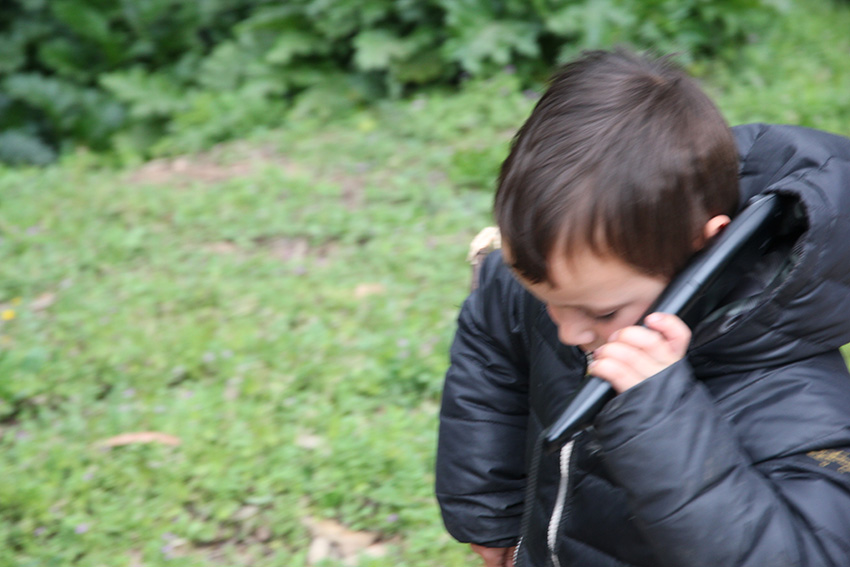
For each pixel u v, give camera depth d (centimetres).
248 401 367
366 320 418
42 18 812
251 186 556
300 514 308
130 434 352
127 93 731
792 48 692
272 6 769
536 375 165
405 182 543
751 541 123
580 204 125
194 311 438
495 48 646
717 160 132
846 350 346
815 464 129
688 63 632
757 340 134
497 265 181
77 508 318
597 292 131
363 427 347
